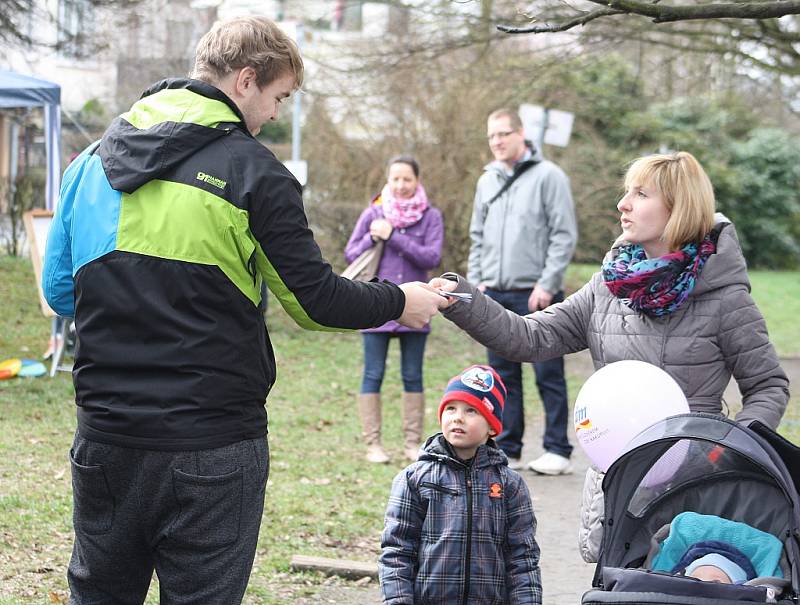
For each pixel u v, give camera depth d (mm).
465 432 4020
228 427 3070
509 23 11133
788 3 5461
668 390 3852
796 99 17938
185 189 3039
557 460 8273
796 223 33906
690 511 3520
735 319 3963
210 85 3168
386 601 3949
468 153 16875
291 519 6680
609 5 5434
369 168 17250
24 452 7703
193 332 3029
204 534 3072
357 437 9258
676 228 3908
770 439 3459
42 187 19172
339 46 16031
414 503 4031
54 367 10555
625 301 4031
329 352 13242
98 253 3080
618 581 3002
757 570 3297
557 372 8273
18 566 5398
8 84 12234
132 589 3289
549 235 8211
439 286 4121
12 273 16172
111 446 3051
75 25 14852
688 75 15914
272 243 3082
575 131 22094
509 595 4020
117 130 3146
